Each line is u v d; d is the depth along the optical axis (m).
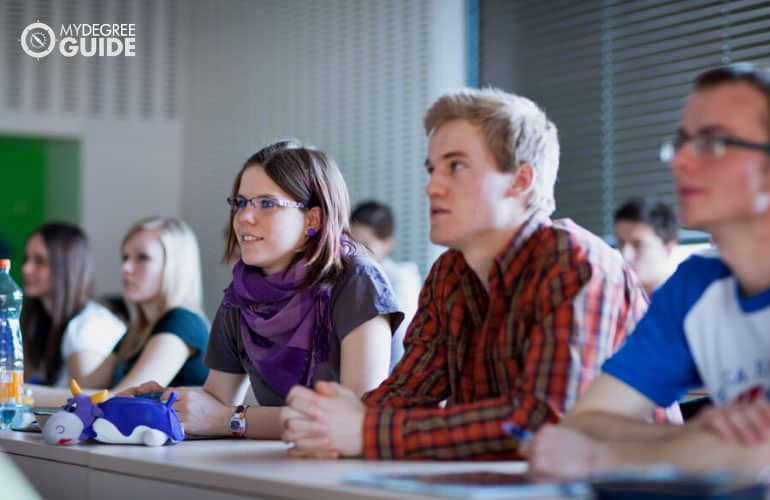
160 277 3.12
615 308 1.45
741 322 1.22
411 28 5.76
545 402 1.37
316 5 6.27
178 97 6.78
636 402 1.30
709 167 1.13
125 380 2.90
